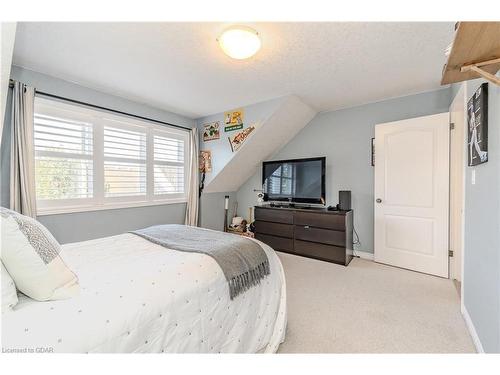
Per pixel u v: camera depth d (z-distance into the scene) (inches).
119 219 117.6
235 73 94.0
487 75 43.5
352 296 87.8
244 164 158.1
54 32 67.1
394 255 117.9
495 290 47.9
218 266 50.0
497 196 47.1
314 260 127.0
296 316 74.9
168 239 68.6
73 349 27.7
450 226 103.1
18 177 84.4
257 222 152.3
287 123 139.8
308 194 140.4
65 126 99.0
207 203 162.6
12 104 83.4
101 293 35.7
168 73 93.2
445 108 109.3
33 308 31.4
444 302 82.7
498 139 46.4
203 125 153.1
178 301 39.6
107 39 70.9
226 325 47.2
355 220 135.4
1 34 42.1
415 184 111.0
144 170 129.8
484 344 53.9
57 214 96.1
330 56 81.7
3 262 32.3
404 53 79.9
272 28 66.5
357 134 133.9
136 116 123.6
